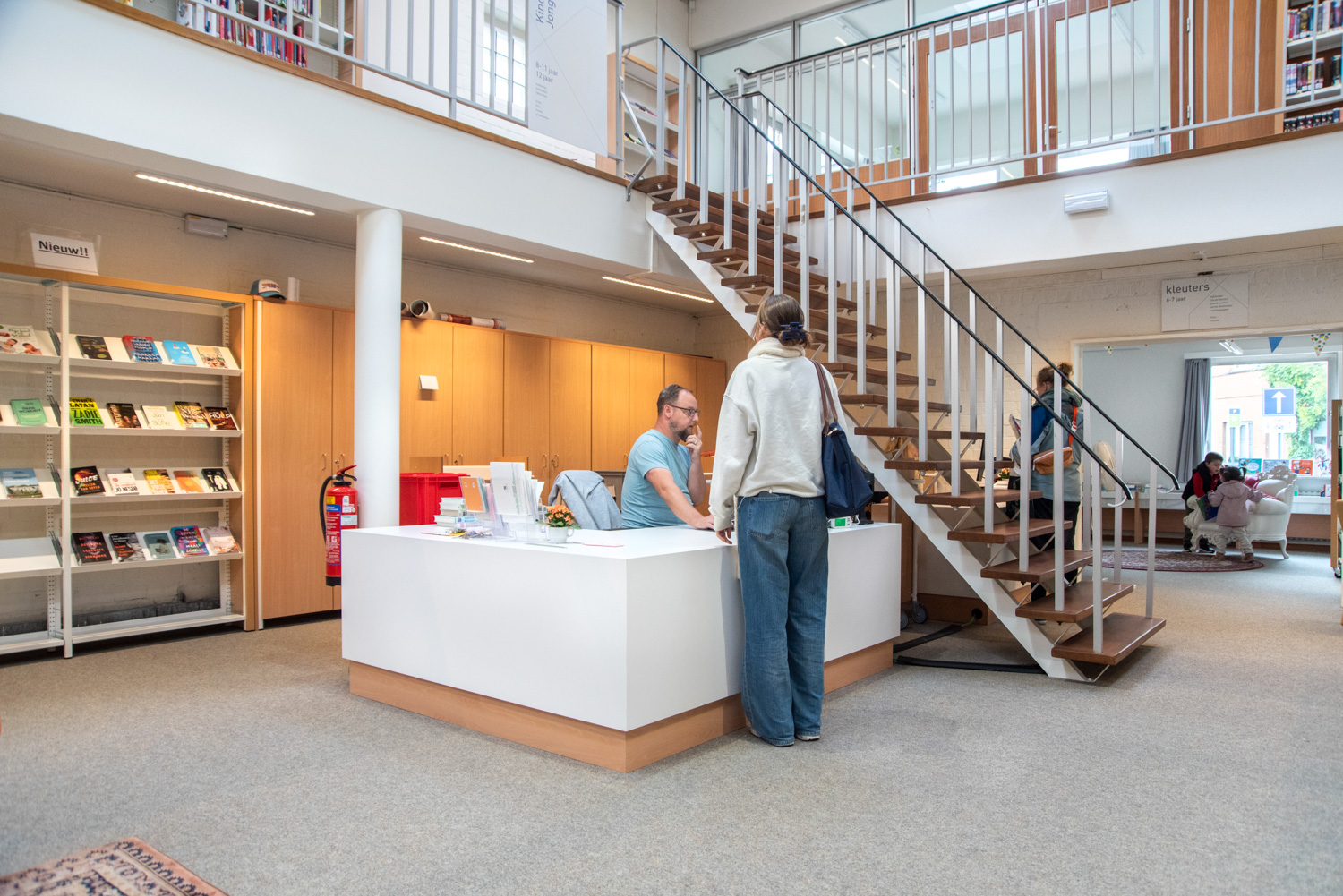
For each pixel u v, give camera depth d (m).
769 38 9.27
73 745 2.94
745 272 5.59
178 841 2.17
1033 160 6.93
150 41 3.47
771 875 1.98
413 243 6.02
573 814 2.33
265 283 5.27
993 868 2.01
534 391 6.89
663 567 2.73
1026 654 4.42
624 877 1.97
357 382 4.38
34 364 4.61
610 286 7.77
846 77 8.55
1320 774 2.64
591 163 7.15
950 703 3.49
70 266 4.60
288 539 5.27
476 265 6.85
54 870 2.00
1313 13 5.39
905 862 2.04
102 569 4.92
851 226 6.22
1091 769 2.70
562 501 3.73
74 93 3.26
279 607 5.21
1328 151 4.70
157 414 4.86
